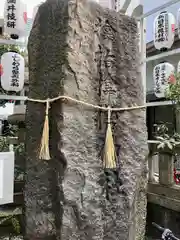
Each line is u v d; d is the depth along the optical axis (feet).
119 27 6.41
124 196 6.14
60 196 5.54
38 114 6.31
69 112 5.69
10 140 12.32
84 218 5.66
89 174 5.81
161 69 11.35
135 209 6.44
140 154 6.40
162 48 11.48
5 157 8.72
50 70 6.08
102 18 6.18
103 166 5.86
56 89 5.81
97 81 6.06
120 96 6.30
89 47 5.95
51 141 5.92
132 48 6.58
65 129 5.61
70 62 5.67
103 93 6.11
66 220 5.49
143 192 6.77
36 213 6.11
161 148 10.46
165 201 10.35
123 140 6.24
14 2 10.96
